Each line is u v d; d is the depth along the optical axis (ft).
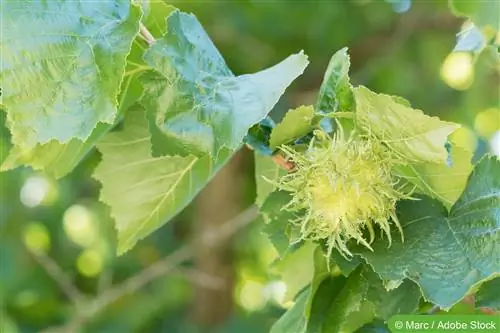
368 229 2.39
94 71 2.30
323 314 2.48
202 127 2.33
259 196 2.69
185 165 2.64
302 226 2.37
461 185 2.45
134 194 2.67
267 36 5.57
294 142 2.45
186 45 2.41
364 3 5.61
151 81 2.38
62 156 2.63
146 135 2.64
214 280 4.45
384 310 2.44
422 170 2.40
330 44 5.68
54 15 2.31
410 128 2.31
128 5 2.35
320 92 2.42
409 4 5.67
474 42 2.61
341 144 2.36
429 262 2.36
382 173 2.36
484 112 6.51
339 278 2.49
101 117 2.29
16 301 5.72
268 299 5.28
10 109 2.28
